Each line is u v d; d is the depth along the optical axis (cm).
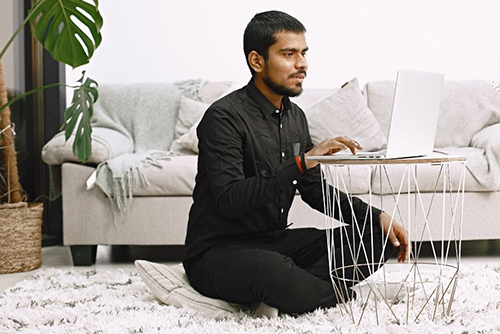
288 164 188
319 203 221
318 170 222
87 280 266
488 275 255
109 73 411
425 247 348
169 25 410
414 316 193
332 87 411
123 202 314
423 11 407
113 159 318
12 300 228
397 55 409
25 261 310
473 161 312
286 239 217
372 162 173
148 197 314
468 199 311
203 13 410
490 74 407
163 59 411
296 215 315
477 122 372
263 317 194
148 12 410
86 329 186
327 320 192
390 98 379
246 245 205
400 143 176
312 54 411
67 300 227
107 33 410
